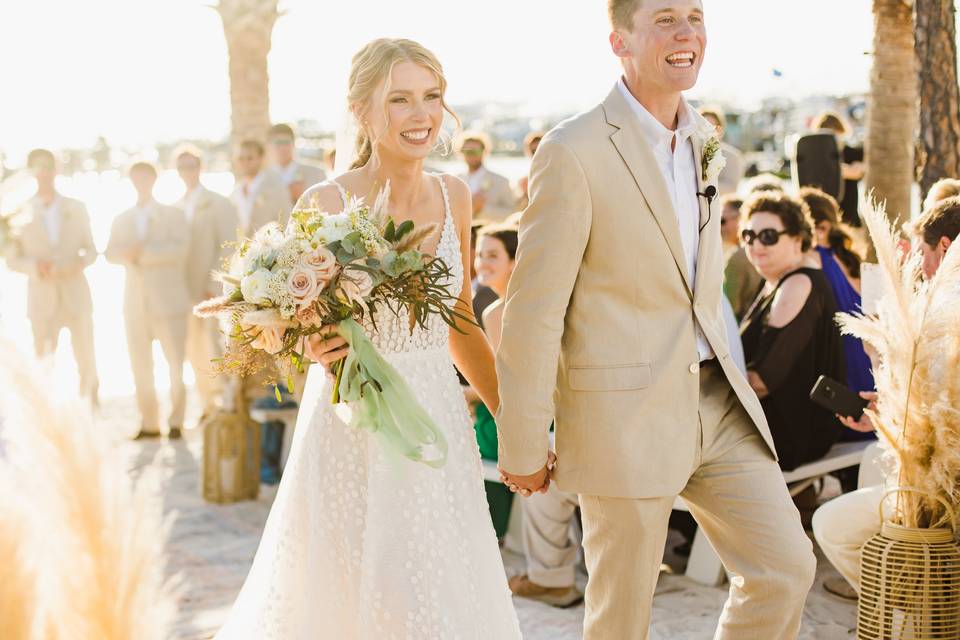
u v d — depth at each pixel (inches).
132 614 20.2
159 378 405.7
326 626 104.3
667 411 103.8
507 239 176.4
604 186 101.7
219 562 189.6
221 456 232.4
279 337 97.5
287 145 334.0
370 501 103.2
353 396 97.9
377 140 106.7
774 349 165.0
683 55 102.8
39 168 312.2
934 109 189.8
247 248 99.7
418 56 105.3
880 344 121.3
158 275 301.1
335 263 95.4
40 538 19.5
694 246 108.2
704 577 172.9
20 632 19.0
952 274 116.1
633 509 103.6
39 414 19.2
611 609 106.6
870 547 122.3
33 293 313.4
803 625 152.6
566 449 106.0
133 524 20.3
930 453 118.7
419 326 107.1
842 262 208.5
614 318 103.7
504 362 103.6
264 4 430.6
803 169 297.4
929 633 118.4
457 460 108.9
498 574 111.0
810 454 172.7
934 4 188.9
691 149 108.7
